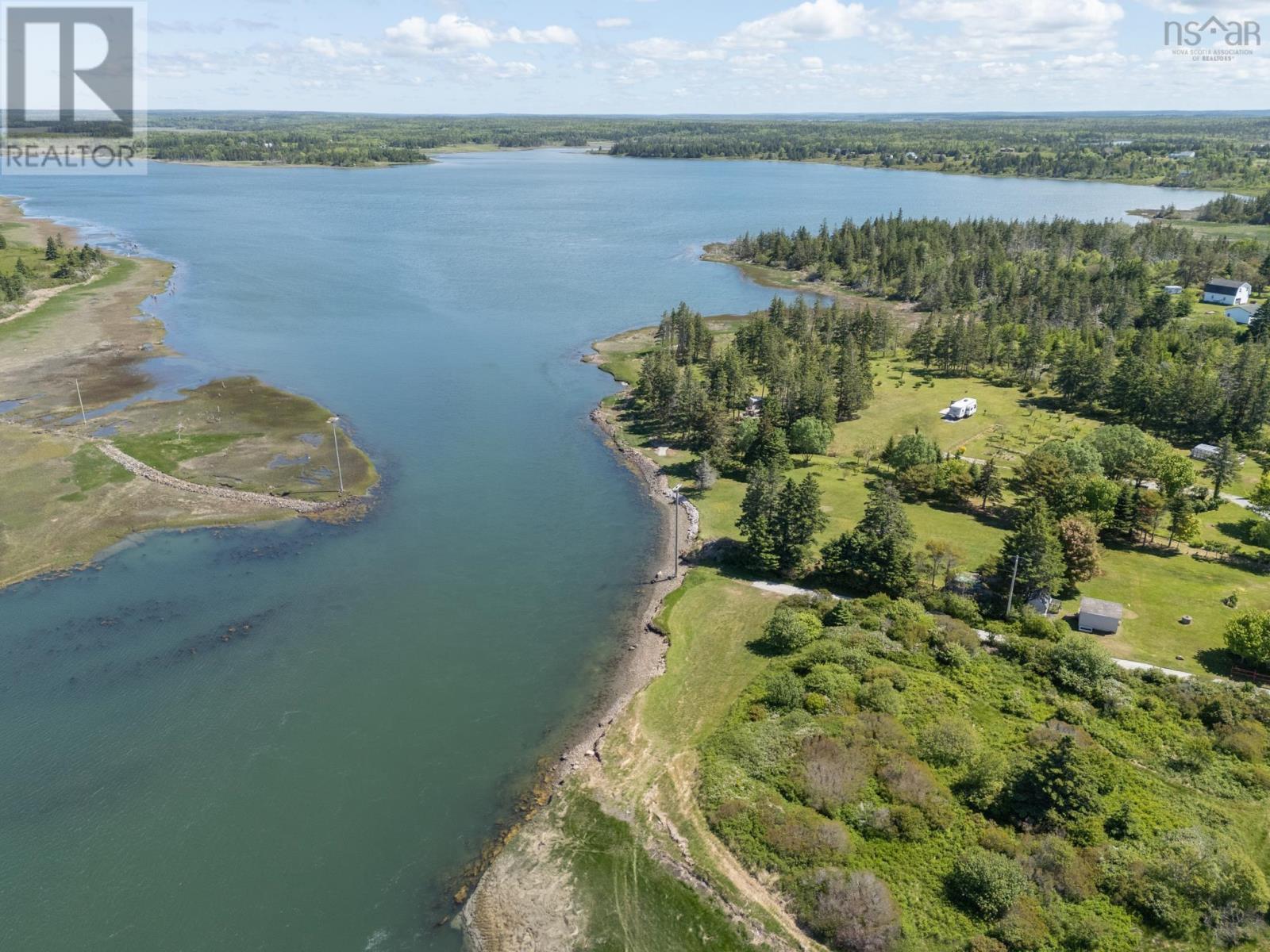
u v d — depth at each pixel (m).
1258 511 110.44
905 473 115.56
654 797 64.69
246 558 99.69
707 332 176.50
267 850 61.16
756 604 89.75
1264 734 67.31
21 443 127.38
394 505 114.00
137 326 191.00
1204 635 82.75
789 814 61.47
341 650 83.50
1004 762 64.50
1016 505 111.75
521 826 63.28
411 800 65.75
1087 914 52.75
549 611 90.75
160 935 55.00
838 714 71.25
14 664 80.38
